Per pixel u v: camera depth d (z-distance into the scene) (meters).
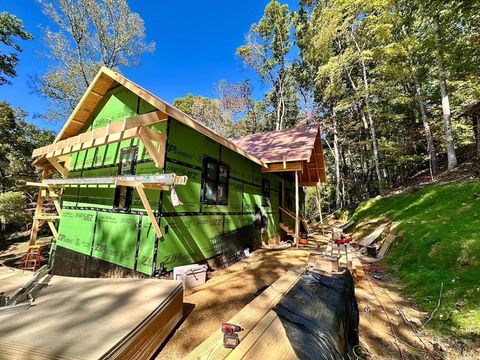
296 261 6.34
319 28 17.67
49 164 7.86
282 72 25.19
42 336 1.62
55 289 2.61
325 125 22.19
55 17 12.80
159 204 4.45
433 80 15.18
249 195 7.92
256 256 7.16
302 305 1.93
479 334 2.81
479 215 5.38
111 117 6.29
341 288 2.46
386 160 17.28
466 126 13.88
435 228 5.88
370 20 13.82
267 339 1.33
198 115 27.14
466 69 10.56
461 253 4.48
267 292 2.21
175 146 4.88
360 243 8.74
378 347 2.79
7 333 1.64
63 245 6.72
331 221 17.66
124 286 2.75
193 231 5.25
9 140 17.53
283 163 8.00
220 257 6.07
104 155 6.18
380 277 5.31
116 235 5.15
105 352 1.48
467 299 3.44
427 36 11.68
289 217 12.10
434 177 11.20
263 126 28.08
